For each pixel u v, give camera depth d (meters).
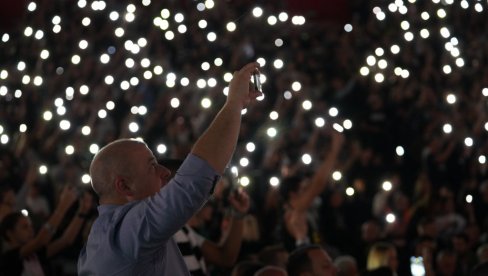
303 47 27.84
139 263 5.20
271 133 14.95
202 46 23.88
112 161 5.45
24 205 14.91
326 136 19.61
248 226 12.17
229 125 5.21
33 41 23.98
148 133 18.81
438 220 16.61
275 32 27.48
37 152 17.72
